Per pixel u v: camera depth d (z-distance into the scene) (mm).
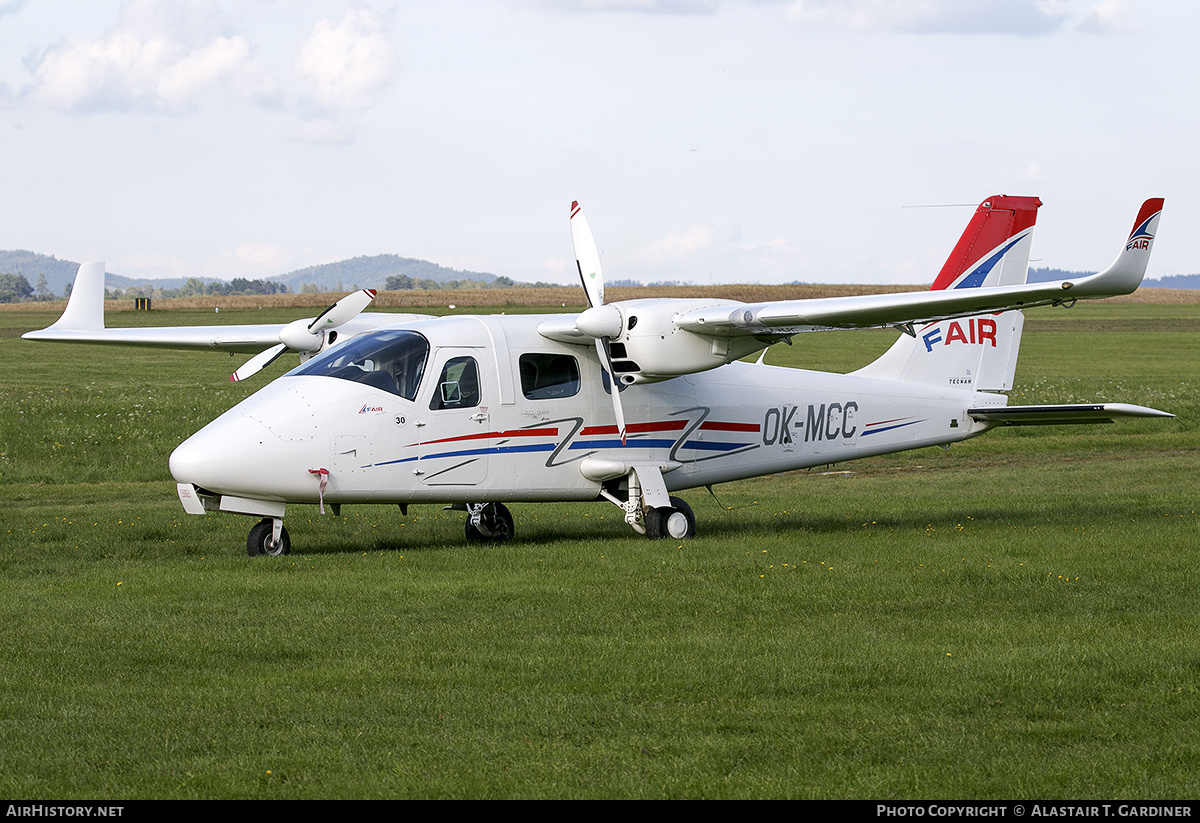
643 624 20062
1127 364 112125
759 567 25453
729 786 12594
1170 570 24891
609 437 31891
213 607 21391
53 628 19641
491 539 32562
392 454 28609
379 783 12648
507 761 13328
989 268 37312
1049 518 34656
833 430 35875
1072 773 12875
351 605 21594
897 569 25250
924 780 12734
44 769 13023
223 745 13805
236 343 35562
